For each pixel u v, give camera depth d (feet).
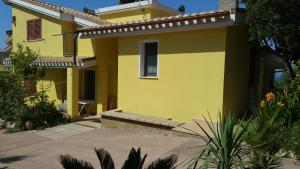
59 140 32.96
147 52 37.58
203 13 29.43
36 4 53.01
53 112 43.39
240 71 32.91
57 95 51.96
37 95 43.78
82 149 28.63
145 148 27.07
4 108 41.60
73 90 43.06
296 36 26.02
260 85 36.73
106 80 46.57
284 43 27.14
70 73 42.91
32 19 55.42
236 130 15.42
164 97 35.37
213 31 30.71
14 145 31.68
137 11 53.88
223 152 14.16
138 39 37.65
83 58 43.75
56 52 51.60
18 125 40.19
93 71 47.78
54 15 49.93
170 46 34.45
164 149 26.20
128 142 29.68
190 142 27.27
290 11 25.18
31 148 30.19
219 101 30.58
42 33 53.83
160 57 35.53
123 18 55.77
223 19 28.32
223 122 14.66
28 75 43.60
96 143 30.45
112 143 29.86
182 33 33.24
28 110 41.63
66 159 13.05
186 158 23.03
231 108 31.71
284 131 19.29
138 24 34.45
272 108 22.84
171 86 34.63
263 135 16.61
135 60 38.19
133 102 38.65
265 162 16.11
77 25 51.11
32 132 37.76
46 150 29.09
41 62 46.19
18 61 42.16
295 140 20.17
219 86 30.50
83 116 45.83
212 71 31.01
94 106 47.24
